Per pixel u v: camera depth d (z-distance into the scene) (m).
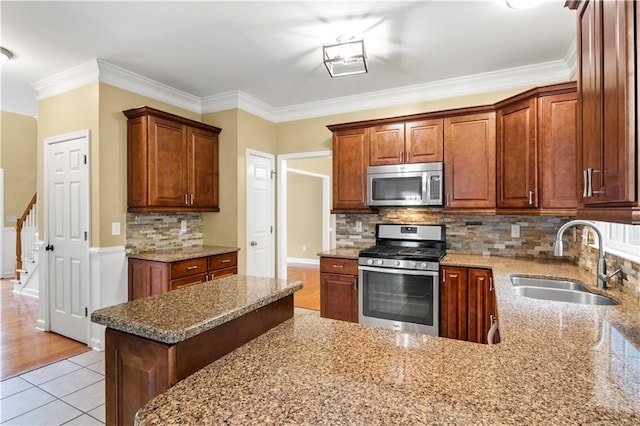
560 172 2.56
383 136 3.48
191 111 4.04
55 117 3.46
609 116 1.08
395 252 3.22
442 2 2.21
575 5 1.44
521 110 2.77
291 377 0.89
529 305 1.62
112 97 3.23
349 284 3.32
